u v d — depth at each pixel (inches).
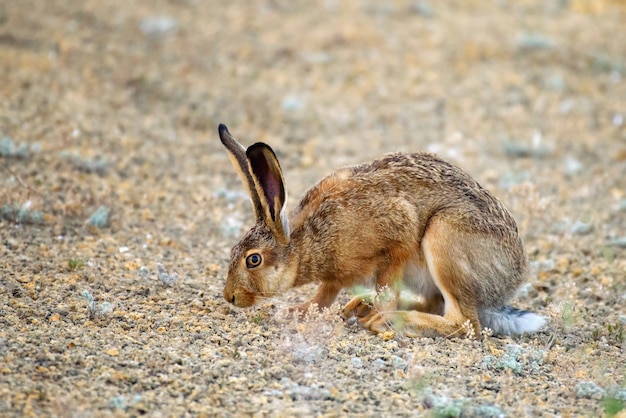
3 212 572.1
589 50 995.3
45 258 525.0
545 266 582.6
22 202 580.1
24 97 764.6
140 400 370.3
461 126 828.0
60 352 405.4
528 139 806.5
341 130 816.9
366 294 496.4
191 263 554.3
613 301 535.8
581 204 699.4
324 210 478.6
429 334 470.0
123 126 761.6
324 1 1090.7
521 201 652.1
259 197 465.4
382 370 421.1
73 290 486.0
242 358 421.7
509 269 478.3
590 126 840.9
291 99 854.5
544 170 757.3
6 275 492.1
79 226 581.9
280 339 448.8
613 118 855.7
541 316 486.6
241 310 489.1
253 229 478.6
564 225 650.8
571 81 926.4
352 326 482.3
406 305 510.0
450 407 377.7
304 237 479.8
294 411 372.8
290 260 478.0
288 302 516.4
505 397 399.5
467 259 465.7
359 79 908.6
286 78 902.4
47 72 829.2
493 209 477.4
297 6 1074.7
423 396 390.0
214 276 538.3
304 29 1009.5
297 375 409.7
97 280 503.8
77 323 444.1
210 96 848.3
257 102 849.5
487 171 743.7
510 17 1085.1
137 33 963.3
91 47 908.0
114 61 882.8
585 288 555.5
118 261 538.0
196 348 429.1
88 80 832.9
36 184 622.8
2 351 398.3
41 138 700.0
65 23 957.8
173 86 855.7
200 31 986.7
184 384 389.4
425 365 429.4
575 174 754.8
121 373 390.0
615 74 949.2
